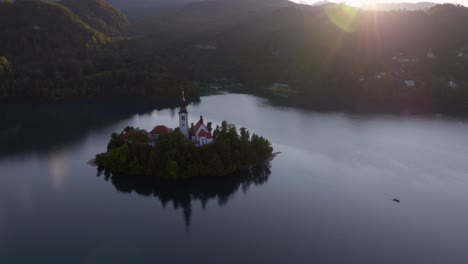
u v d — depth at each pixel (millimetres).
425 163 145000
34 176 135125
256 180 130000
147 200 116812
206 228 101438
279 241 95312
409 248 92500
